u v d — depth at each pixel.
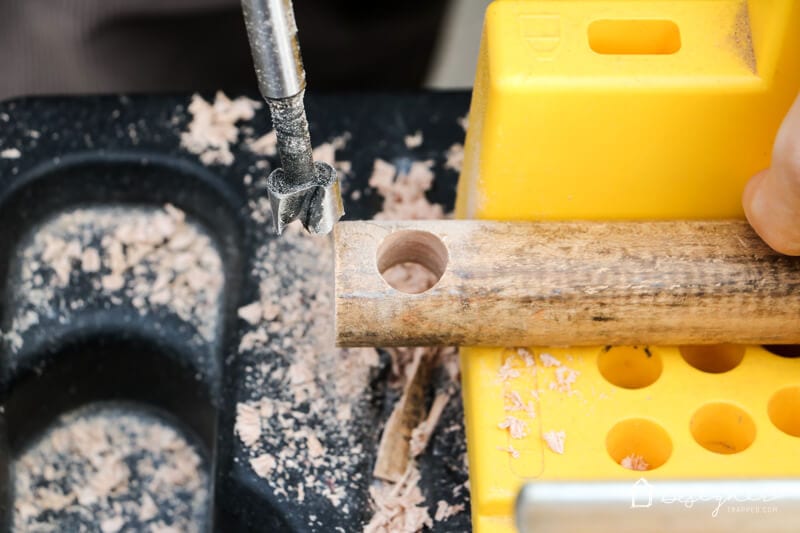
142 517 0.52
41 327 0.51
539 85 0.44
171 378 0.52
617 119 0.45
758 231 0.45
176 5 0.63
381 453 0.47
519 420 0.45
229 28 0.65
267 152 0.52
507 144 0.45
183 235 0.53
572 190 0.46
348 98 0.53
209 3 0.63
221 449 0.48
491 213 0.47
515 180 0.46
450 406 0.48
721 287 0.45
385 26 0.67
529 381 0.46
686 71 0.44
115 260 0.52
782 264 0.45
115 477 0.52
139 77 0.66
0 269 0.51
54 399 0.53
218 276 0.52
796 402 0.46
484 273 0.45
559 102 0.44
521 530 0.44
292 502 0.46
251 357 0.49
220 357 0.51
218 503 0.47
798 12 0.43
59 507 0.52
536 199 0.46
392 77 0.70
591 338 0.46
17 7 0.62
